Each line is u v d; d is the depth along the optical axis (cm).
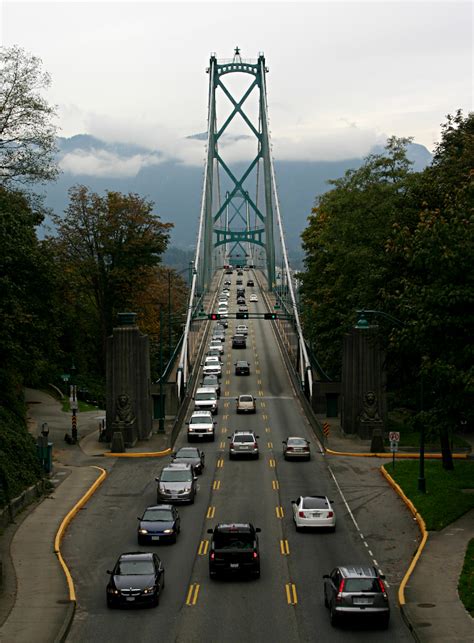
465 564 3412
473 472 5350
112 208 9619
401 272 6200
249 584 3278
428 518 4222
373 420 6825
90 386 9981
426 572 3356
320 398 8144
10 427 5159
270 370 10738
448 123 6525
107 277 9731
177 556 3700
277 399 9006
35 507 4606
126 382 6781
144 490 5156
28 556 3675
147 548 3841
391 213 6781
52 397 9275
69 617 2847
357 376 6950
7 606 3009
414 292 4444
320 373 8944
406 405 7106
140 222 9738
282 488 5200
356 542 3934
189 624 2806
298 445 6147
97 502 4831
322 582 3303
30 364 5884
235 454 6172
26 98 5834
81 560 3647
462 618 2802
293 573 3431
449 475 5256
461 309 4144
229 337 13375
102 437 6838
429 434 4309
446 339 4212
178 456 5738
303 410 8406
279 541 3962
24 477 4806
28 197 6031
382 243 6738
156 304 11850
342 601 2742
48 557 3659
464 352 4066
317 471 5738
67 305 9081
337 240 7712
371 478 5484
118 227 9619
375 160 7444
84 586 3275
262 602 3045
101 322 10162
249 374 10488
